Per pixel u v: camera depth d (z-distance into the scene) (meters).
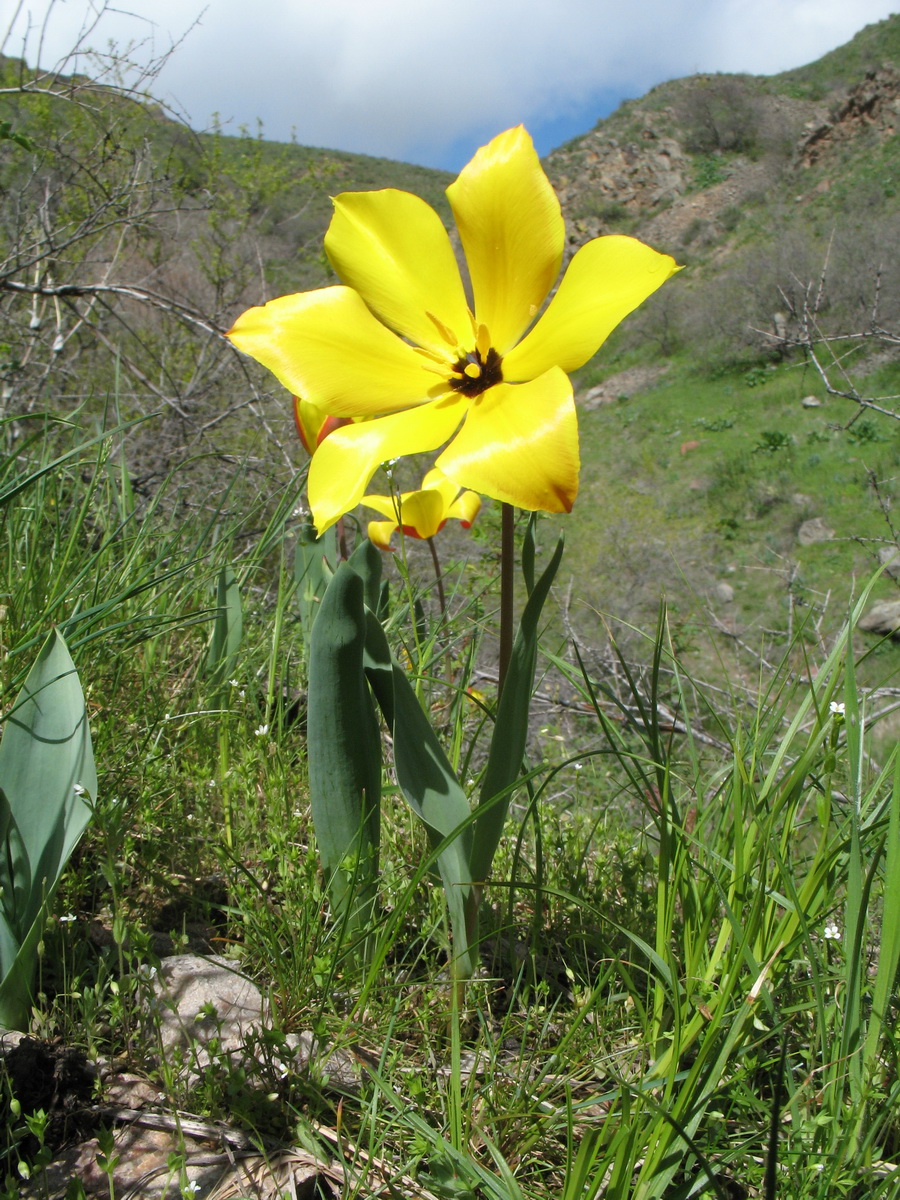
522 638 0.33
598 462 4.23
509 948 0.41
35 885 0.33
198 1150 0.31
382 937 0.33
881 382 3.69
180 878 0.42
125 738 0.45
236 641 0.56
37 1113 0.28
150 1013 0.33
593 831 0.49
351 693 0.36
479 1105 0.33
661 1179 0.28
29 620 0.49
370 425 0.32
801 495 3.18
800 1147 0.30
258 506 0.75
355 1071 0.34
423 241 0.35
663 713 0.85
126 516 0.62
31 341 1.23
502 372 0.33
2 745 0.34
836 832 0.38
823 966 0.35
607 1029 0.36
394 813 0.47
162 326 1.52
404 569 0.47
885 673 1.88
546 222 0.33
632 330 5.87
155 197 1.45
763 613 2.30
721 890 0.32
